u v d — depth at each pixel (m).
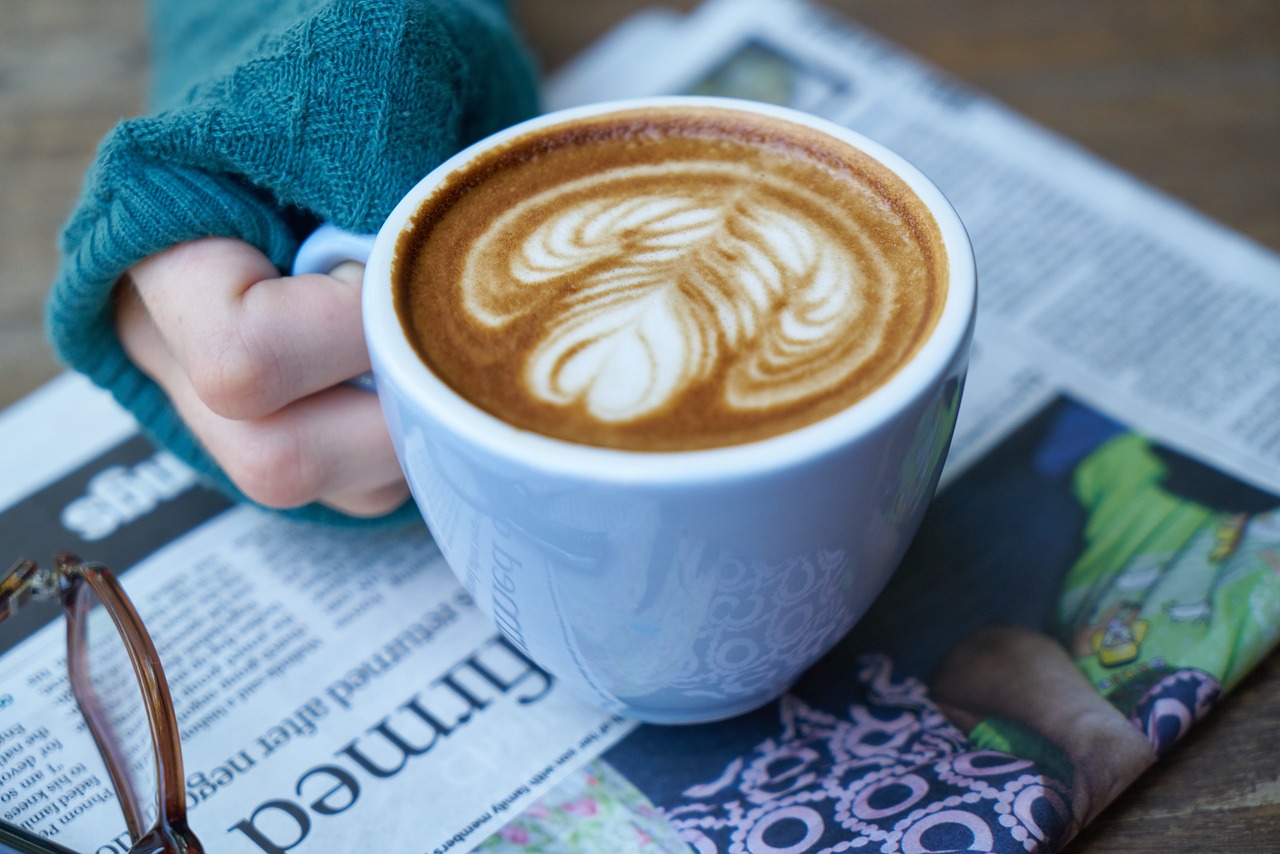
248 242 0.34
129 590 0.38
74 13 0.53
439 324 0.31
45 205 0.46
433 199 0.33
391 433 0.32
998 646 0.35
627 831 0.33
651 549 0.29
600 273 0.32
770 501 0.28
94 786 0.34
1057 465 0.39
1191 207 0.45
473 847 0.33
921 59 0.50
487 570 0.31
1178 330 0.42
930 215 0.32
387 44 0.33
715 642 0.31
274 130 0.33
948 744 0.34
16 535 0.39
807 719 0.35
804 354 0.31
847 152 0.34
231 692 0.36
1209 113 0.48
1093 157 0.46
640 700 0.33
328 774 0.34
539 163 0.34
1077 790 0.32
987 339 0.42
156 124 0.33
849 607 0.32
